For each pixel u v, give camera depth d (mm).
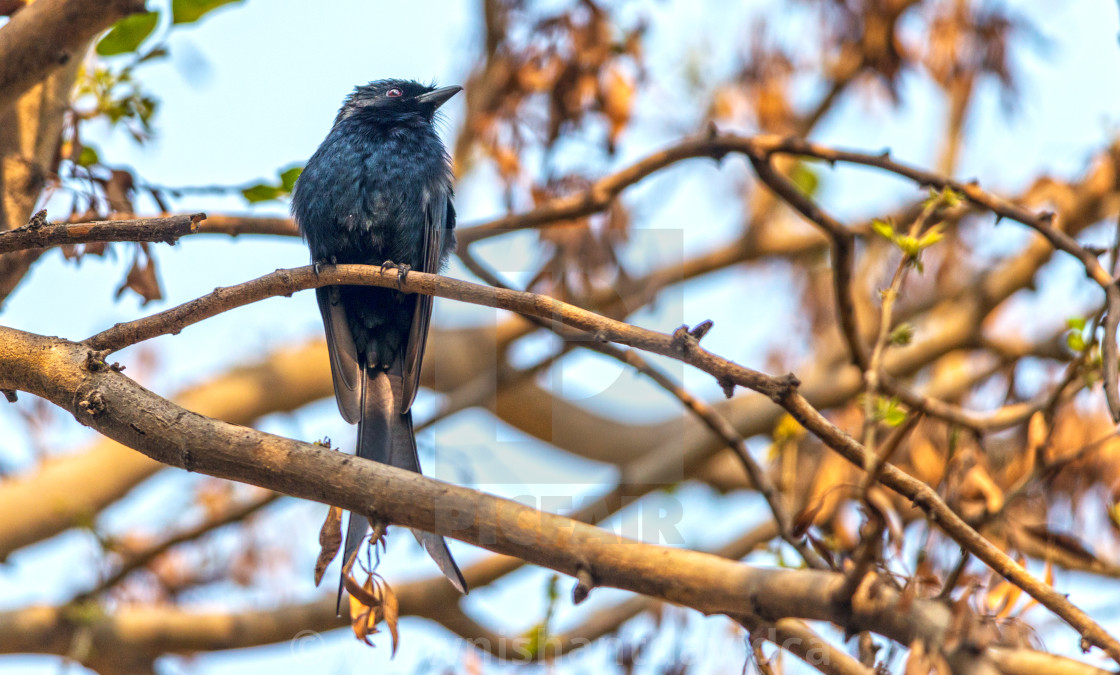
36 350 6586
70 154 9305
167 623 14164
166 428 6254
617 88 12477
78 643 13680
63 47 7371
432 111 11242
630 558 6422
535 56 12586
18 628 13805
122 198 9430
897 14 15266
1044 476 8883
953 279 16125
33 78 7461
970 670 6117
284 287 7074
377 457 8578
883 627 6266
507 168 12938
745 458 9172
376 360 9211
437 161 10406
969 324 15156
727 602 6371
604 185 11445
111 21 7371
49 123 9086
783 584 6316
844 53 15984
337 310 9219
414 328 9047
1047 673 6211
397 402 8922
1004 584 7496
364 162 10055
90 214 9297
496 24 13570
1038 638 7305
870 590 6312
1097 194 14867
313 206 10109
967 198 9547
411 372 8930
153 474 15039
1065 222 15000
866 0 15484
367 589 6664
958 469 8977
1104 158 14992
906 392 9633
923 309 16141
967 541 6391
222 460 6207
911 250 7621
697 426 15547
